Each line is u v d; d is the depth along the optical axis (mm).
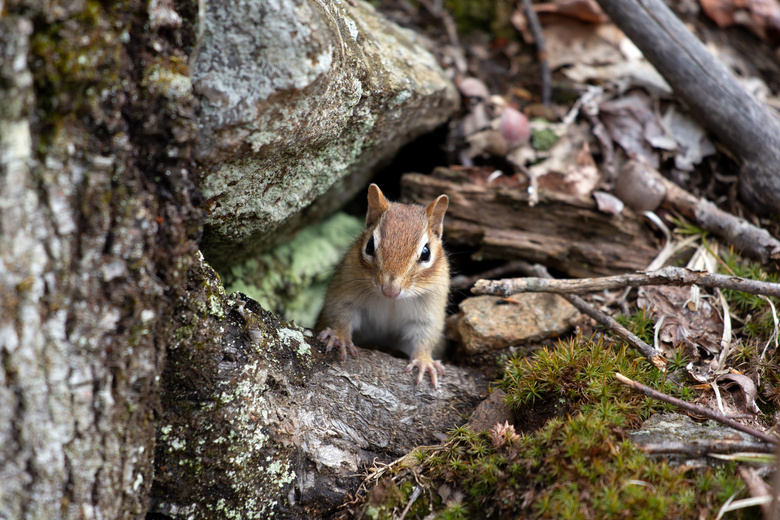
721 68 7824
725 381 5754
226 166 4812
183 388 4754
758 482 4395
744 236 7195
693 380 5777
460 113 8992
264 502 5125
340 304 6969
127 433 4152
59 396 3674
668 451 4672
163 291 4184
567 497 4445
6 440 3551
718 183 8070
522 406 5855
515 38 9930
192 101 4172
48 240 3463
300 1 4406
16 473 3631
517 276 8250
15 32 3137
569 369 5723
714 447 4617
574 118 8727
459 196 8172
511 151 8352
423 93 7117
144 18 3715
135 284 3930
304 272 8234
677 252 7480
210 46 4293
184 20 4043
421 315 6953
